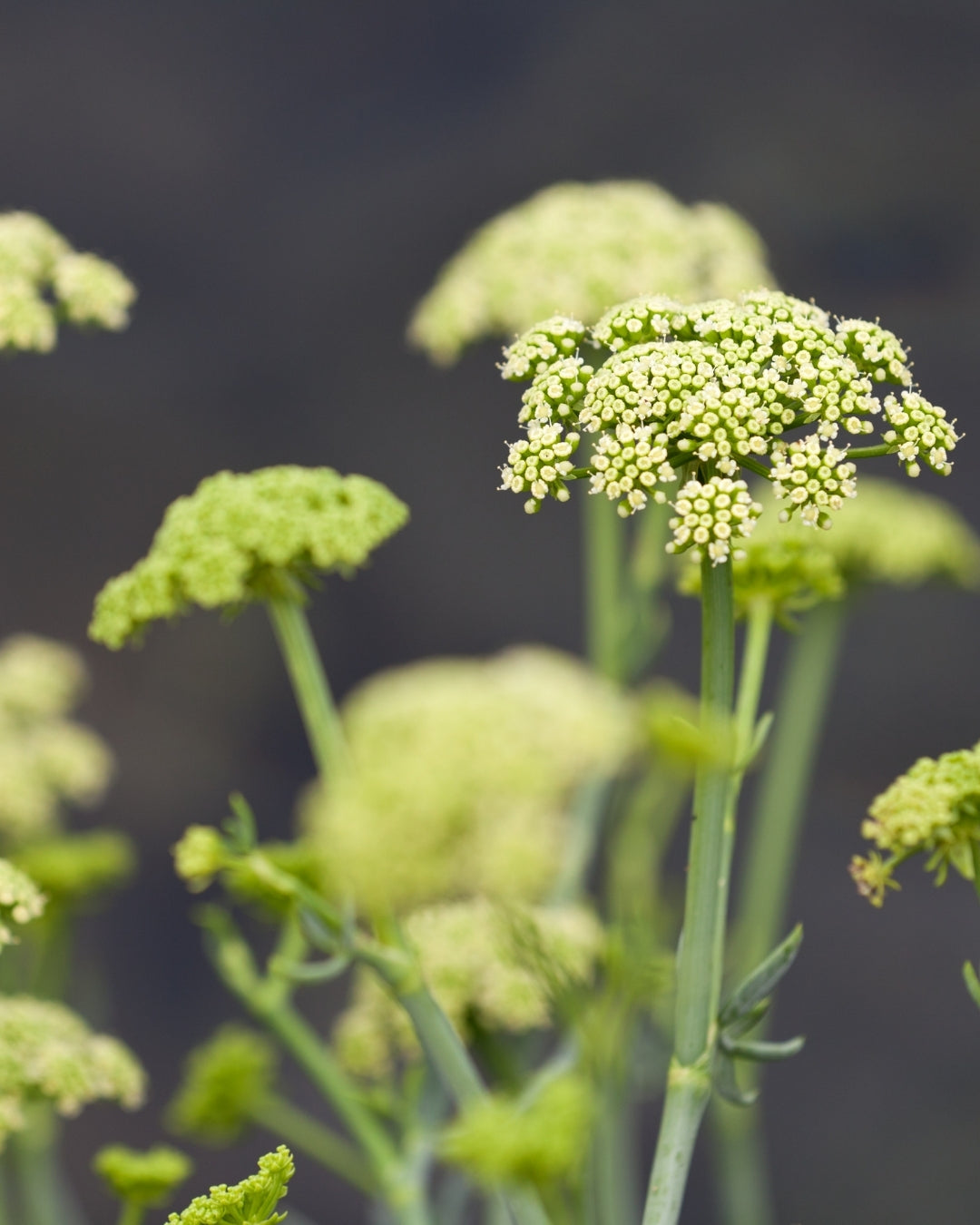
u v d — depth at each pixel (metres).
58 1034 0.89
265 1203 0.79
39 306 0.92
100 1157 0.86
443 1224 0.96
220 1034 0.99
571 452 0.81
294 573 0.84
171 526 0.84
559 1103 0.78
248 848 0.84
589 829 1.00
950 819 0.82
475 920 0.91
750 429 0.81
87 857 0.99
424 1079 0.93
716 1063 0.82
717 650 0.81
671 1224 0.81
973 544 1.23
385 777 0.79
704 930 0.82
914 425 0.81
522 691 0.82
